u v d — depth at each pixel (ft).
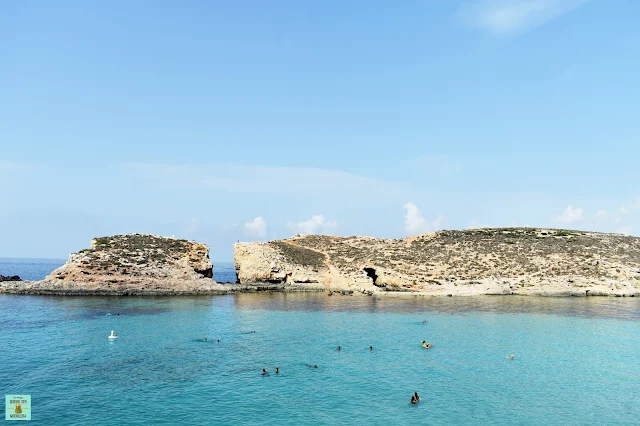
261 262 392.27
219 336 181.06
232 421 98.12
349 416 101.81
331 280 391.24
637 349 162.30
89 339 171.22
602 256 374.43
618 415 103.40
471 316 232.73
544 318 225.97
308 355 152.66
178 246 383.65
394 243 468.75
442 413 103.86
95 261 332.39
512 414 103.55
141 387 118.32
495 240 432.25
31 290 303.27
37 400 107.76
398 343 170.19
